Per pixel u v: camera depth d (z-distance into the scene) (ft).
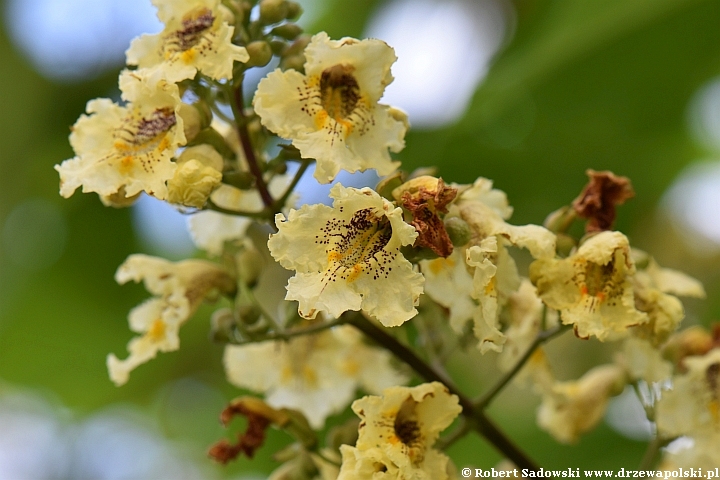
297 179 1.29
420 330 1.38
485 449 1.63
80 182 1.25
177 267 1.36
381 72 1.25
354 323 1.33
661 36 1.55
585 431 1.45
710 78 1.60
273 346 1.45
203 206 1.26
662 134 1.65
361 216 1.22
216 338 1.34
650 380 1.35
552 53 1.54
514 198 1.67
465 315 1.31
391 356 1.42
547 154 1.64
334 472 1.37
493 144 1.62
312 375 1.45
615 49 1.55
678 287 1.35
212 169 1.25
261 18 1.30
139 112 1.28
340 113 1.26
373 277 1.20
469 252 1.22
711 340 1.38
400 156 1.61
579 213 1.31
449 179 1.65
